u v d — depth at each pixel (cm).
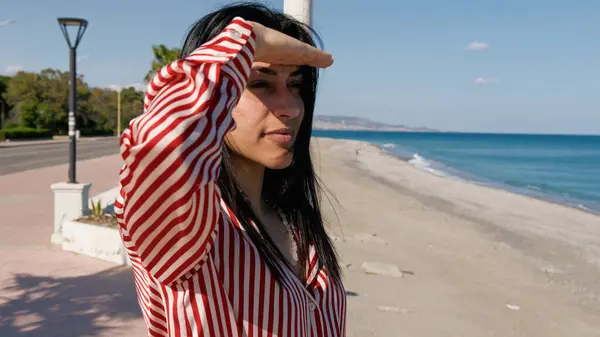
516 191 2570
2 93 6719
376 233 1042
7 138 5069
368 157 4559
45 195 1302
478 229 1252
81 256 686
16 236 803
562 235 1259
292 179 144
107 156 3027
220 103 78
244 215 113
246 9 123
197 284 92
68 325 462
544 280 792
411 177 2834
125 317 484
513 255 961
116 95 8225
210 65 80
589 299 707
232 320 96
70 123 886
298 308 110
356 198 1647
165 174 71
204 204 77
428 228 1180
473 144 10462
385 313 568
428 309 596
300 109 125
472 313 599
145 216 74
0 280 581
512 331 557
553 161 5097
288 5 235
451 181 2700
